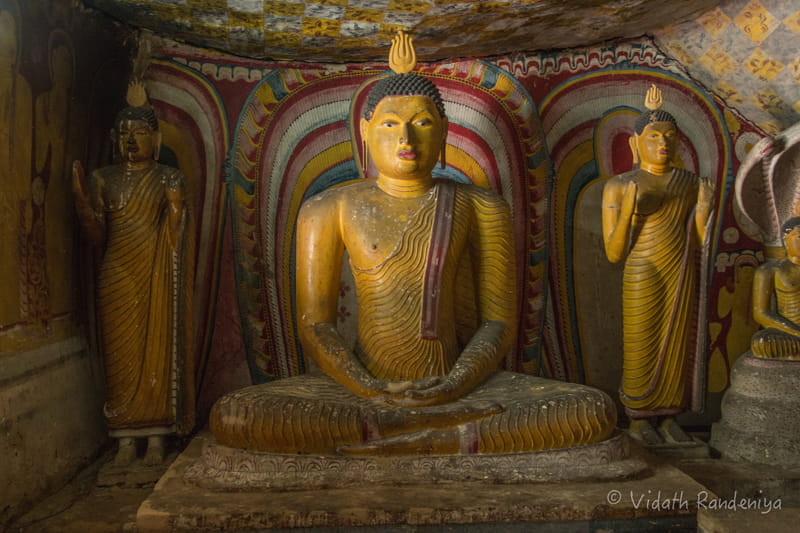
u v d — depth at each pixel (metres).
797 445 4.54
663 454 4.68
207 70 5.18
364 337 4.41
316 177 5.36
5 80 3.70
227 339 5.21
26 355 3.88
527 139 5.46
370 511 3.42
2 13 3.62
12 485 3.66
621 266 5.47
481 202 4.54
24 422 3.79
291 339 5.30
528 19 4.81
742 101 5.38
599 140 5.49
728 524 3.07
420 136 4.36
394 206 4.44
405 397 3.95
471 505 3.46
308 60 5.33
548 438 3.82
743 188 5.19
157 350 4.36
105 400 4.86
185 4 4.42
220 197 5.20
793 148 5.04
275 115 5.29
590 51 5.48
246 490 3.70
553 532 3.48
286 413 3.79
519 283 5.46
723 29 5.01
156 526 3.40
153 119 4.50
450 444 3.81
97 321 4.91
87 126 4.73
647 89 5.48
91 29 4.52
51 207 4.28
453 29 4.89
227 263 5.22
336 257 4.47
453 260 4.43
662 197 4.68
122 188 4.33
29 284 3.96
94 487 4.20
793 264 4.84
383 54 5.28
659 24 5.17
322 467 3.77
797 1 4.61
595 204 5.48
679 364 4.70
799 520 3.10
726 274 5.50
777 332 4.73
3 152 3.71
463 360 4.20
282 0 4.38
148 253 4.34
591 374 5.48
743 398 4.71
